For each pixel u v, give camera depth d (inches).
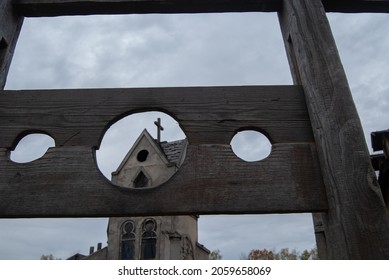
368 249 56.4
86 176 66.2
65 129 71.0
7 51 84.5
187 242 492.4
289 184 64.9
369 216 58.6
